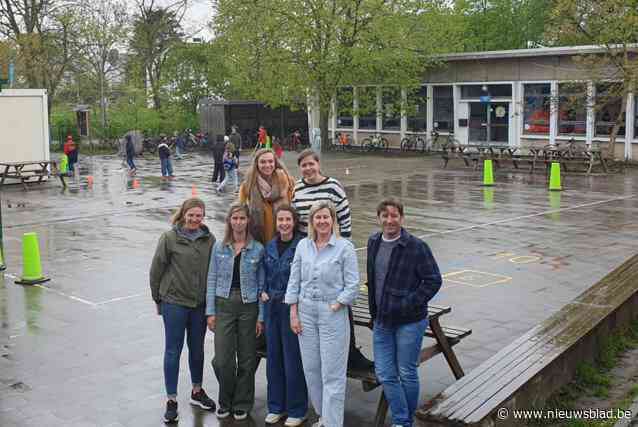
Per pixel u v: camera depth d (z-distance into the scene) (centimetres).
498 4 5469
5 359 880
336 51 3756
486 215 1906
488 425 570
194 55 5144
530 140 3588
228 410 713
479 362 841
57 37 4400
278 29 3719
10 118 2833
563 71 3388
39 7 4178
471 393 608
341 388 641
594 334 815
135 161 3831
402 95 3909
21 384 802
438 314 700
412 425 645
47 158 2928
